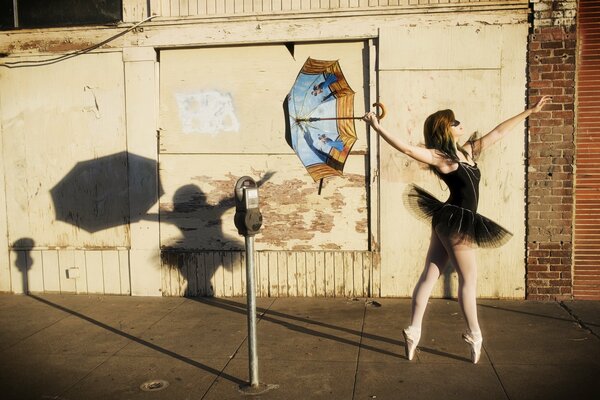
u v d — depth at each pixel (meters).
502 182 6.36
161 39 6.71
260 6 6.58
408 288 6.58
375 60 6.45
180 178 6.84
